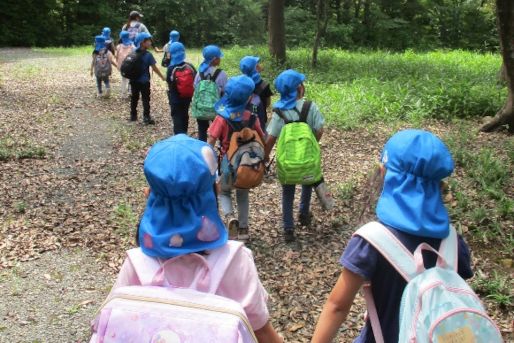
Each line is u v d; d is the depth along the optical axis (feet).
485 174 23.18
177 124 27.30
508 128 31.60
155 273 6.35
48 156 27.55
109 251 17.52
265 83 22.22
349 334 12.77
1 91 43.42
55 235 18.58
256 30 121.39
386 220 6.49
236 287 6.49
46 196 22.25
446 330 5.72
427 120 35.17
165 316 5.98
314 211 20.66
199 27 119.24
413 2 127.13
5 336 12.94
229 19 120.78
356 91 40.32
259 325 6.63
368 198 7.36
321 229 19.07
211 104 23.97
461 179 23.29
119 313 6.05
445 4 127.34
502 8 30.12
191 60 71.97
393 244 6.37
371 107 36.40
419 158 6.40
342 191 22.16
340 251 17.38
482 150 26.40
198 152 6.48
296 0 128.77
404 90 39.29
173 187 6.16
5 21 102.17
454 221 18.97
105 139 31.09
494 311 13.71
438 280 6.02
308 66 57.98
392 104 36.70
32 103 39.47
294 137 16.87
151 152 6.55
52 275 15.92
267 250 17.53
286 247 17.71
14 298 14.61
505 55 31.14
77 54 79.25
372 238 6.43
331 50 80.23
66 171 25.49
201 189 6.39
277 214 20.62
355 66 57.41
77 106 39.34
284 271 16.17
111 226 19.36
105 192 22.91
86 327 13.41
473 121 34.94
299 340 12.85
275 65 57.36
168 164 6.24
